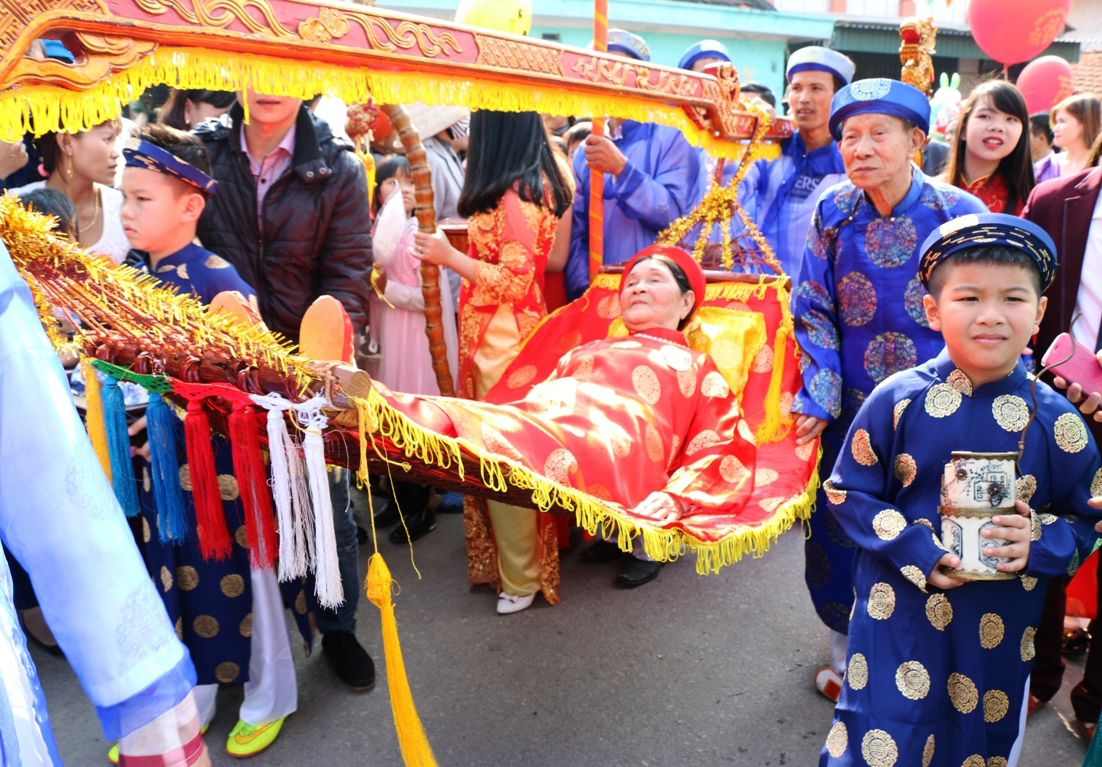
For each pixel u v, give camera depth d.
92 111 1.28
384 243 3.84
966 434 1.77
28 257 1.43
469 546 3.45
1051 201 2.68
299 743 2.60
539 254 3.19
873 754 1.78
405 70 1.81
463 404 1.97
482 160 3.07
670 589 3.54
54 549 1.04
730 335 3.10
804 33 10.98
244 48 1.48
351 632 2.87
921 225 2.39
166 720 1.10
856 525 1.85
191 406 1.61
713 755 2.53
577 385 2.59
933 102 7.95
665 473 2.60
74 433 1.06
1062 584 2.48
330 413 1.49
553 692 2.84
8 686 0.94
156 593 1.11
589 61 2.26
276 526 1.72
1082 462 1.75
